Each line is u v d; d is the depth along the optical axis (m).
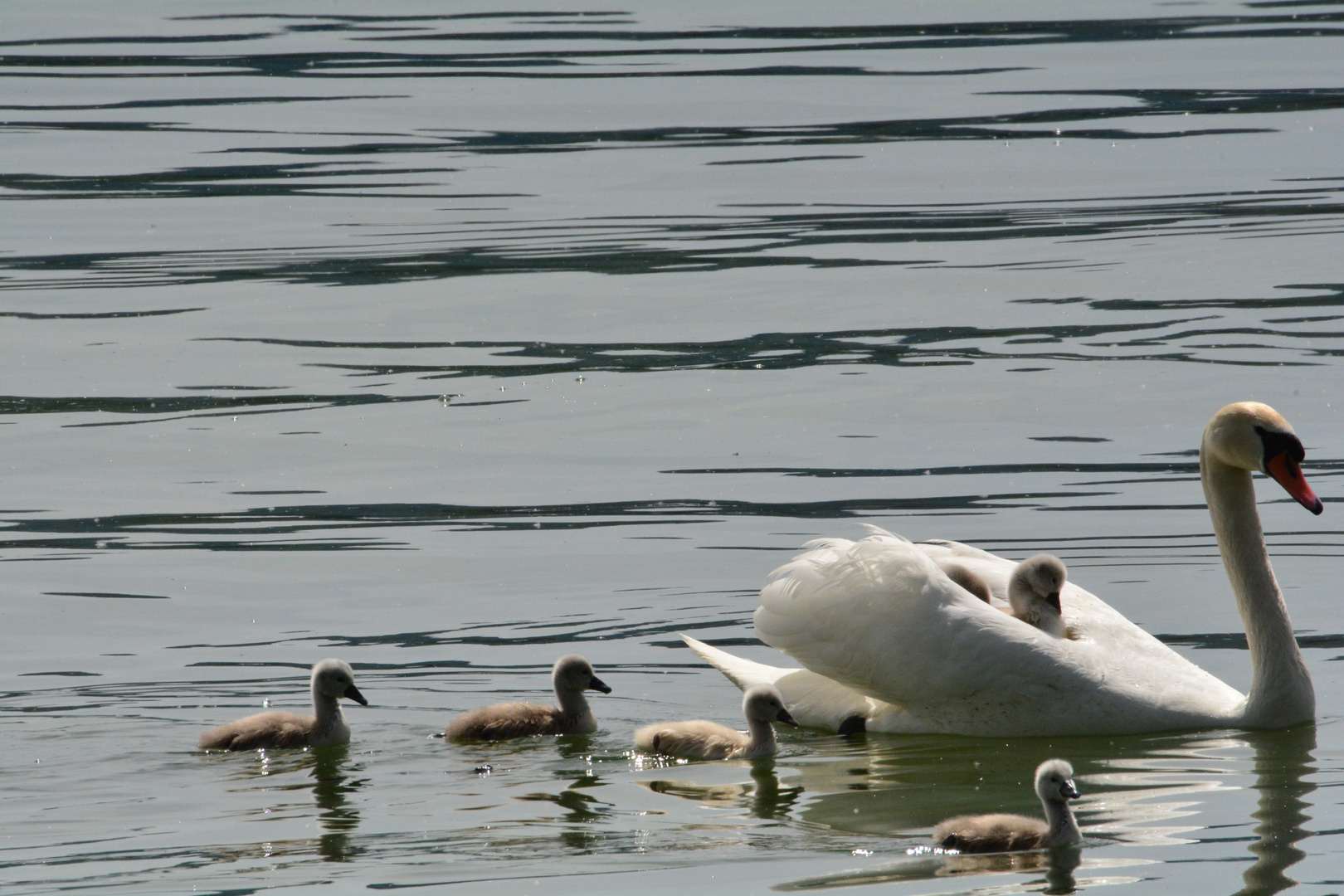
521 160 32.69
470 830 9.95
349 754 11.77
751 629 14.43
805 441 19.25
